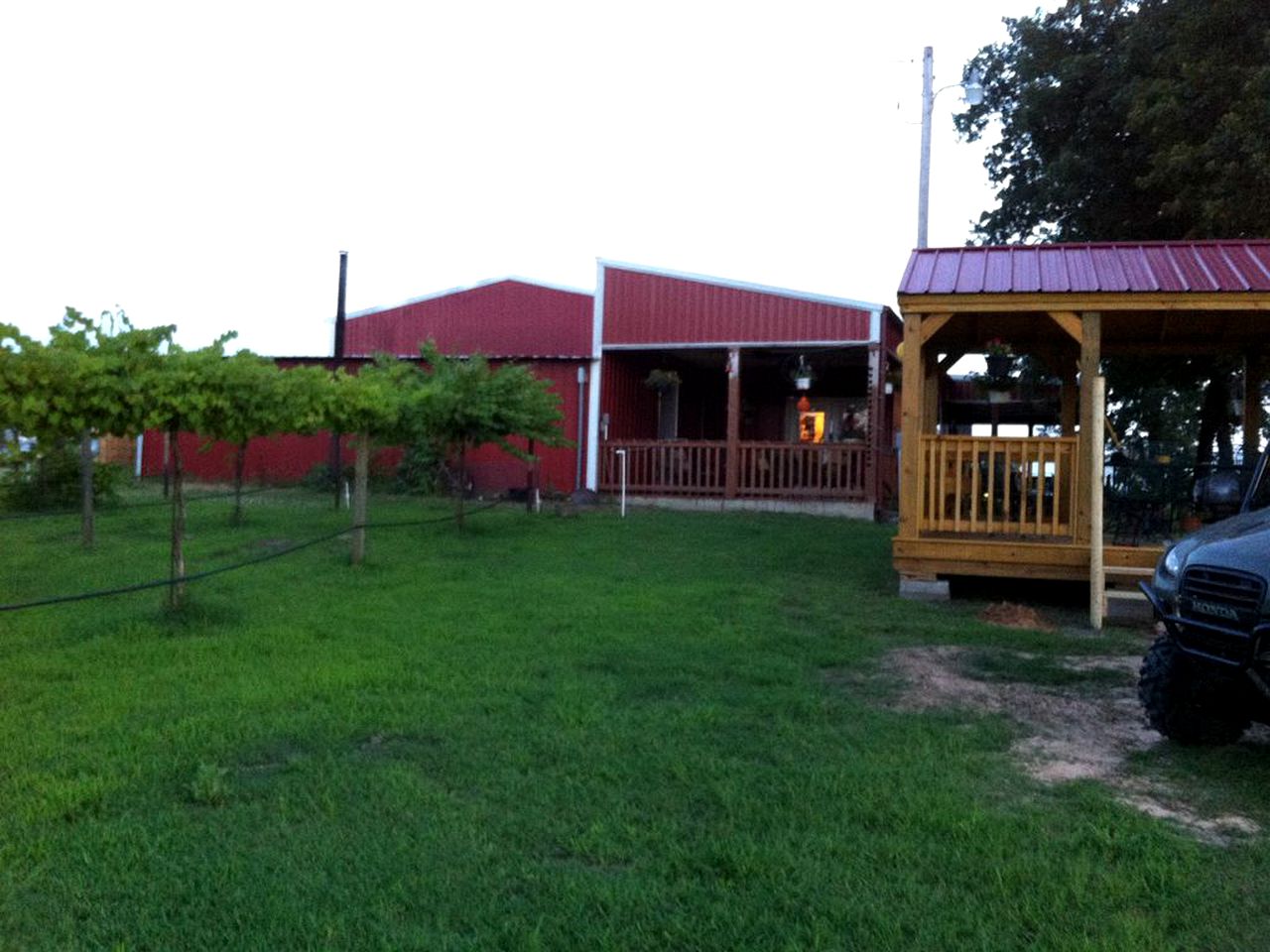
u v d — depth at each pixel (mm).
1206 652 5020
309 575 10617
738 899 3648
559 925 3465
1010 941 3375
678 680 6605
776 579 11047
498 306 22672
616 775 4840
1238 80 14852
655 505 20391
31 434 7508
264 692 6129
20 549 12539
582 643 7594
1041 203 19125
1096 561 9148
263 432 8711
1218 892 3738
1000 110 20625
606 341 21281
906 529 10375
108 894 3662
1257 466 6469
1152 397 27438
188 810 4426
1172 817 4512
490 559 11984
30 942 3354
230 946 3332
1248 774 5078
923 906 3598
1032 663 7441
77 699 6055
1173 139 15617
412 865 3902
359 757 5082
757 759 5152
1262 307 9336
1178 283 9641
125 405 7684
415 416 13586
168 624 8055
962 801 4570
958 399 23641
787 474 20438
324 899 3631
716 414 26109
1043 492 10508
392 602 9141
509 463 21547
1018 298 9898
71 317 7949
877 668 7219
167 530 14453
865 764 5059
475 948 3318
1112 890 3732
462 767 4965
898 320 20828
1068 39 18922
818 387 24734
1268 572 4723
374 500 20281
